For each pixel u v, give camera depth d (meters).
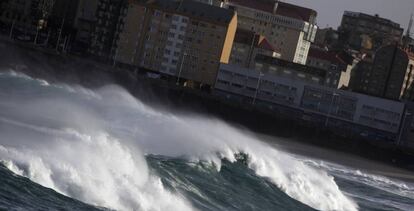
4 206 53.41
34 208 54.81
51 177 60.19
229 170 87.75
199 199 76.69
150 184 70.06
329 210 91.94
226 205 78.69
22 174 58.62
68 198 58.66
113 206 61.28
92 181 62.38
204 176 82.88
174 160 82.69
